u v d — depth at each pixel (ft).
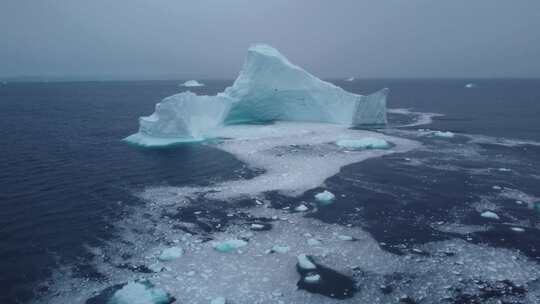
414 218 41.93
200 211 43.83
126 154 72.64
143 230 38.70
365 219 41.70
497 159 68.44
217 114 98.99
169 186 53.11
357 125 108.27
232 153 73.05
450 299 27.25
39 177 56.80
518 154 72.38
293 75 108.78
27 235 37.45
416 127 105.60
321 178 56.65
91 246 35.19
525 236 37.35
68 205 45.55
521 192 50.21
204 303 26.78
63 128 103.04
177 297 27.45
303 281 29.58
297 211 43.88
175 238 36.91
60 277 30.07
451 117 127.95
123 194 49.62
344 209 44.55
